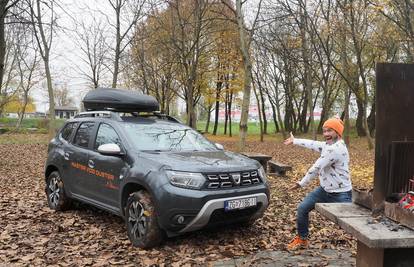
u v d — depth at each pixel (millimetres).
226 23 19625
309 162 15852
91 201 6129
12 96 38812
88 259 4684
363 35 16734
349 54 22578
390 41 17453
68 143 6930
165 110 29234
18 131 38125
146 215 4883
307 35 21703
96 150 6152
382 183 2967
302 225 4836
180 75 23594
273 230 5852
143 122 6273
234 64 28109
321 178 4680
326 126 4656
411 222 2662
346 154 4566
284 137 33156
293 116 39000
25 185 9695
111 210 5648
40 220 6402
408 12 11156
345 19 16031
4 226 6078
